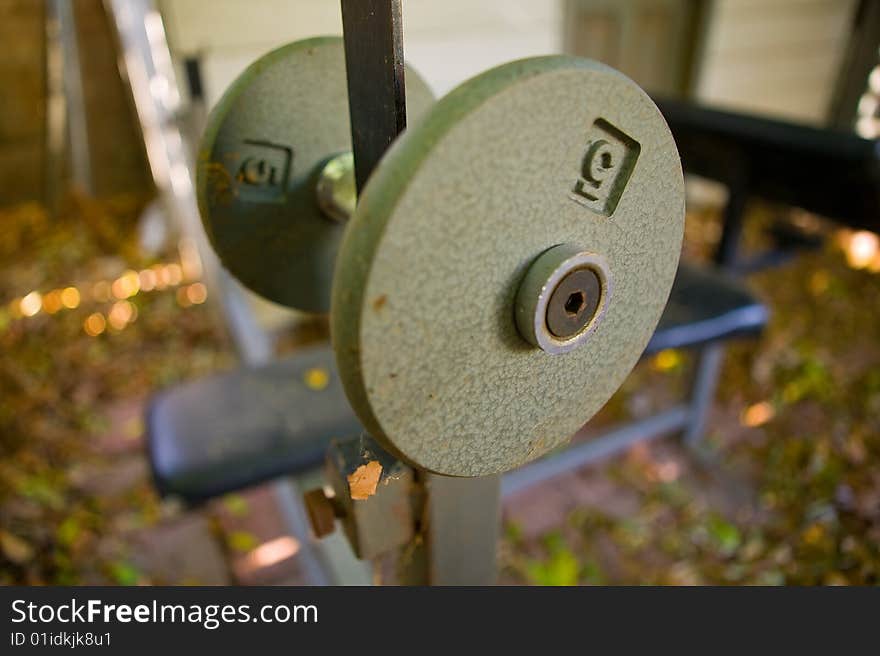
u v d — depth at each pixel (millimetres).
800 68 4578
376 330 475
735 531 2305
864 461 2572
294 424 1593
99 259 3998
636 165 565
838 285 3812
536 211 521
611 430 2527
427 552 872
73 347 3229
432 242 473
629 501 2443
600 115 519
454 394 551
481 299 525
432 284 489
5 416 2746
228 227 817
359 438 800
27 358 3127
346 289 464
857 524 2314
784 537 2289
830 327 3467
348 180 834
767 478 2527
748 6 4086
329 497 850
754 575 2148
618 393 2963
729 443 2705
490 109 455
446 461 581
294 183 837
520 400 608
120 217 4402
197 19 2043
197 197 789
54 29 3604
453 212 473
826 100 4895
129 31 2600
